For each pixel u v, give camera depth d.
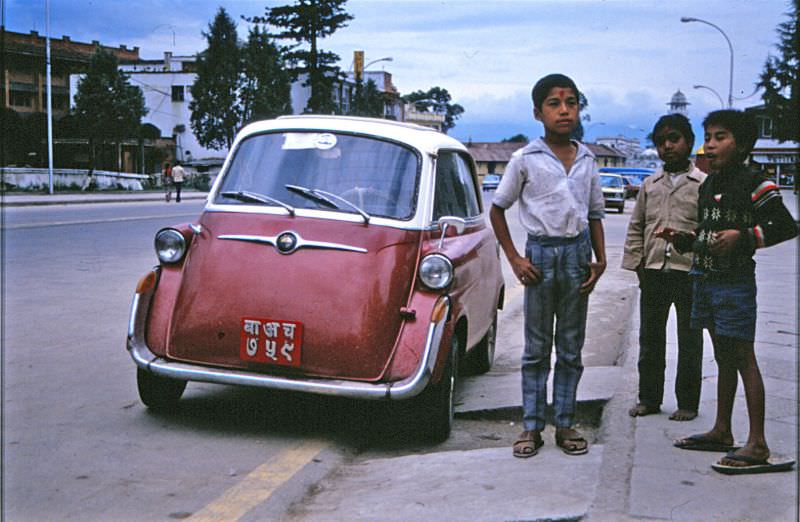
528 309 4.29
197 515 3.60
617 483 3.72
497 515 3.42
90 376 6.04
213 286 4.80
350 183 5.11
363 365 4.54
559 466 4.02
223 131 64.88
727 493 3.60
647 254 4.84
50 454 4.35
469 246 5.55
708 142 3.97
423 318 4.62
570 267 4.20
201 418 5.11
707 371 6.03
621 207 37.44
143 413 5.16
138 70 83.12
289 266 4.74
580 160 4.24
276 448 4.58
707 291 4.00
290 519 3.61
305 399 5.64
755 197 3.83
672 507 3.44
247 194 5.12
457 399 5.73
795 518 3.34
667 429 4.57
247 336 4.65
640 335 4.95
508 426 5.30
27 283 10.33
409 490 3.82
